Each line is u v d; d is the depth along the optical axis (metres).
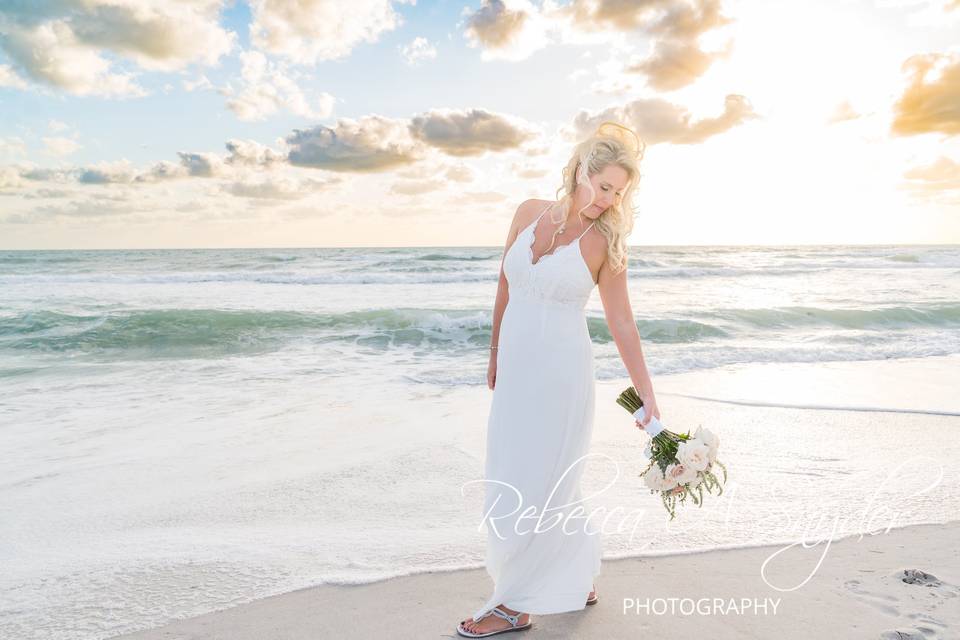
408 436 5.53
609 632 2.54
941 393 7.29
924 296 18.80
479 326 12.55
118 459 4.93
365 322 12.87
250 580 2.97
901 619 2.60
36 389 7.60
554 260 2.59
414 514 3.84
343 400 6.95
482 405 6.71
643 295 19.56
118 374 8.57
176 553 3.29
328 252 60.50
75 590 2.89
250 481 4.43
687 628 2.56
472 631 2.49
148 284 22.73
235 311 13.41
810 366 9.22
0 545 3.43
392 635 2.50
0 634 2.52
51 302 16.72
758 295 19.38
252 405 6.73
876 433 5.63
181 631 2.53
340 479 4.45
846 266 33.75
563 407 2.62
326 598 2.80
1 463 4.84
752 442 5.34
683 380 8.12
